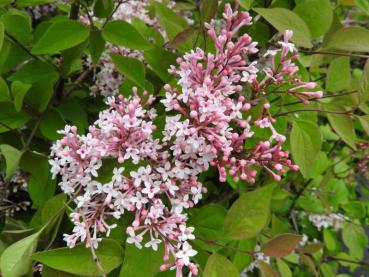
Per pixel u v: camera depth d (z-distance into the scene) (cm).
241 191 23
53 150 18
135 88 18
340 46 18
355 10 36
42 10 32
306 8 20
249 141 20
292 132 18
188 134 15
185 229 16
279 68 19
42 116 22
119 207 16
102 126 16
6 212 23
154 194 17
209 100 16
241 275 28
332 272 35
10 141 22
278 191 27
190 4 29
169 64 21
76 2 22
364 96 18
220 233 19
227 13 16
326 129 35
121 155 16
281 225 27
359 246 35
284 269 26
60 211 17
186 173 17
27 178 23
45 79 21
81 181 16
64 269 15
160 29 28
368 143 30
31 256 15
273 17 17
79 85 26
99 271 16
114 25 20
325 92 22
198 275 19
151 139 17
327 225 36
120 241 17
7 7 26
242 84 21
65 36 19
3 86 21
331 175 32
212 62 16
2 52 22
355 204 38
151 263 16
